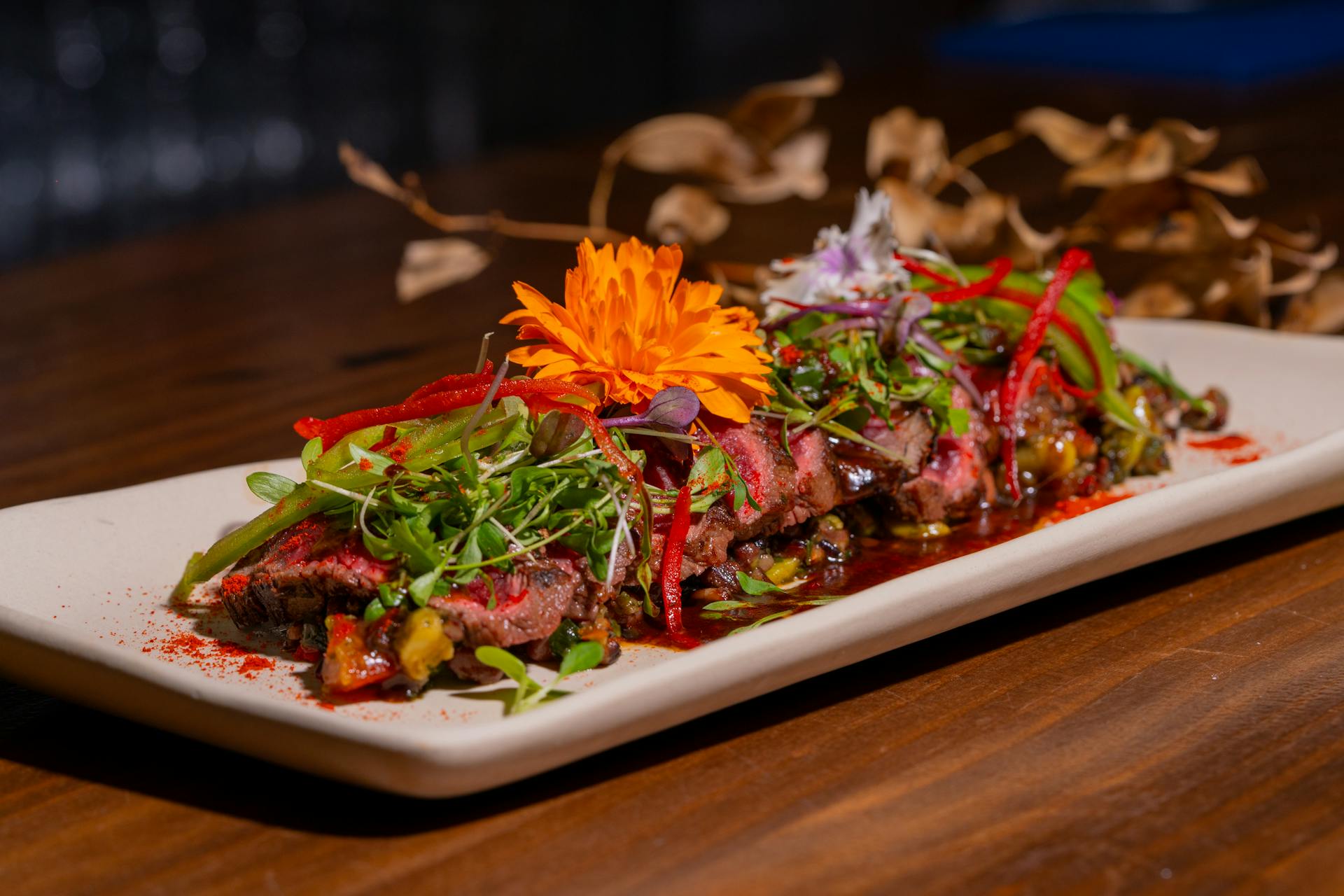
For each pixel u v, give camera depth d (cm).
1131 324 274
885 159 294
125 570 193
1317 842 130
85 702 155
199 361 326
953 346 217
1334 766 144
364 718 151
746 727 155
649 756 150
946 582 161
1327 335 302
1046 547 170
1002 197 286
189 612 184
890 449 205
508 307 353
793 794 141
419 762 130
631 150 302
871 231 216
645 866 130
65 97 660
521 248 411
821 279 214
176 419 284
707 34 927
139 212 676
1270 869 126
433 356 315
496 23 825
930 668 169
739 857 131
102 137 674
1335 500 207
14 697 171
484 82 823
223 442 267
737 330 180
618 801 141
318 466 172
